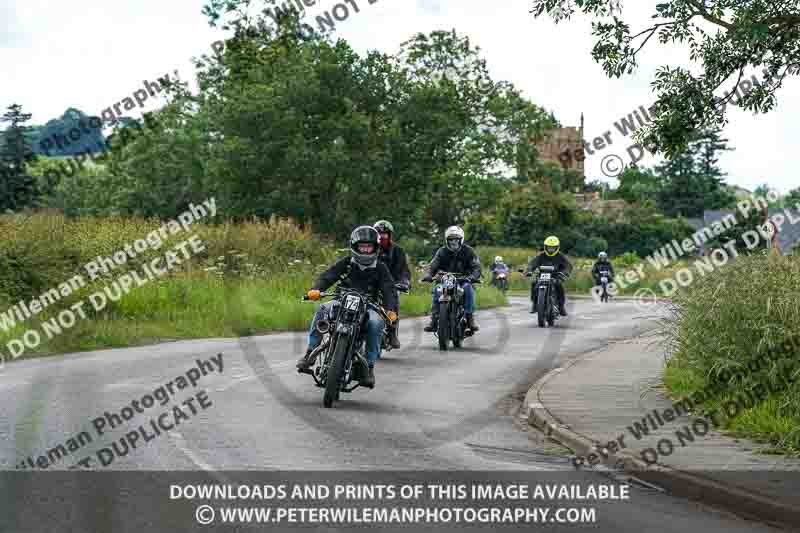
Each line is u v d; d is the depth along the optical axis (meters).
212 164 65.31
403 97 66.25
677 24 15.56
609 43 15.78
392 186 67.31
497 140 72.75
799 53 15.52
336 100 64.44
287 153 61.97
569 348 24.25
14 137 82.00
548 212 88.31
